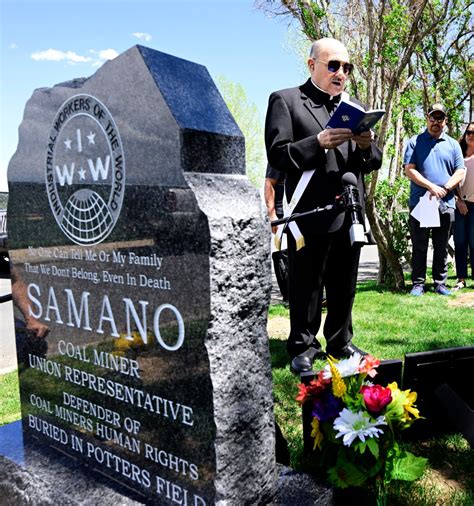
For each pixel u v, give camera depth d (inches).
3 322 318.3
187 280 78.7
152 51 84.1
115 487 92.3
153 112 81.4
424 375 114.6
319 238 149.0
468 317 224.7
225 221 77.2
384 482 86.1
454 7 367.6
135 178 84.9
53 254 103.7
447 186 273.7
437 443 115.3
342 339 159.6
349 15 305.1
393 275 314.2
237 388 79.7
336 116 132.6
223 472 78.2
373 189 287.7
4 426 120.1
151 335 85.1
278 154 146.3
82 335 98.9
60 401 106.2
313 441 100.6
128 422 91.1
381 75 306.2
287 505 82.4
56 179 100.7
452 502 93.3
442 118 272.7
